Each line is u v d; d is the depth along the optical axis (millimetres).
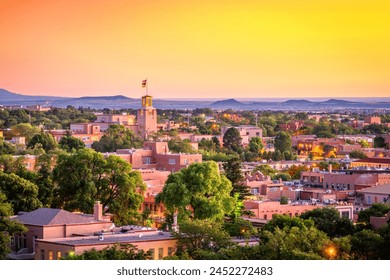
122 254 186375
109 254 185875
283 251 197250
